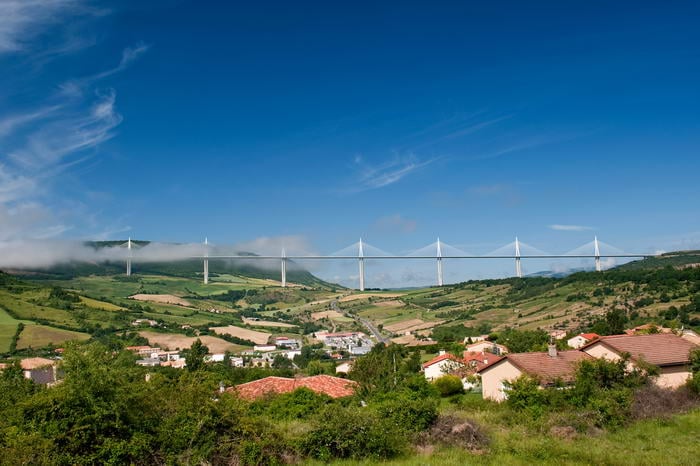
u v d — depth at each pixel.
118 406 16.97
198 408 18.45
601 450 19.92
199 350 80.38
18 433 16.36
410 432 21.97
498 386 39.03
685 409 26.27
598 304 146.25
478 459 19.53
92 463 16.39
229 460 18.02
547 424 23.80
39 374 64.31
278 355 138.00
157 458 17.30
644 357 35.12
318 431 20.03
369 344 167.75
